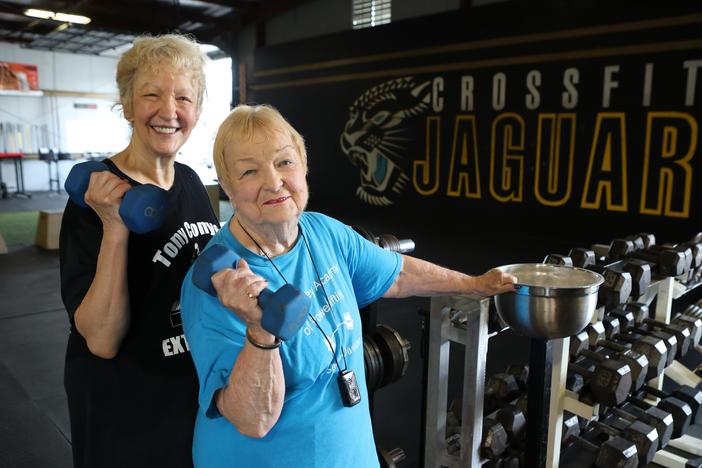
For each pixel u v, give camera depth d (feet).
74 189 3.01
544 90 18.01
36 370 9.63
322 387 3.09
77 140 40.86
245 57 32.40
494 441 4.82
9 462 6.88
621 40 16.07
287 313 2.32
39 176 40.04
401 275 4.02
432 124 21.42
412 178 22.39
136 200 2.92
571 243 17.90
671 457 5.86
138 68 3.45
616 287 5.49
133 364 3.43
